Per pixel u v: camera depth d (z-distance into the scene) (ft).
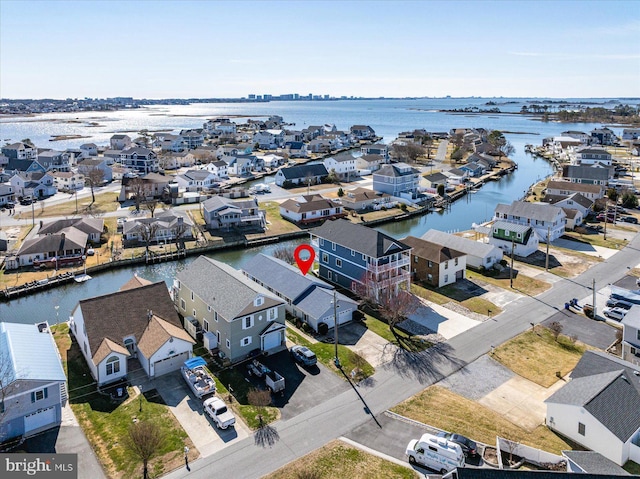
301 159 557.33
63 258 215.72
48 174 365.40
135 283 155.43
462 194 383.65
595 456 91.35
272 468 92.79
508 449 97.40
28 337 122.31
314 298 156.25
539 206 253.44
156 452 96.48
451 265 190.60
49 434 101.81
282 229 275.39
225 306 133.59
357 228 184.55
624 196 313.12
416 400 115.34
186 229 255.50
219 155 543.39
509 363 133.28
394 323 155.02
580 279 195.72
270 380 117.70
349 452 97.30
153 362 122.31
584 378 111.75
